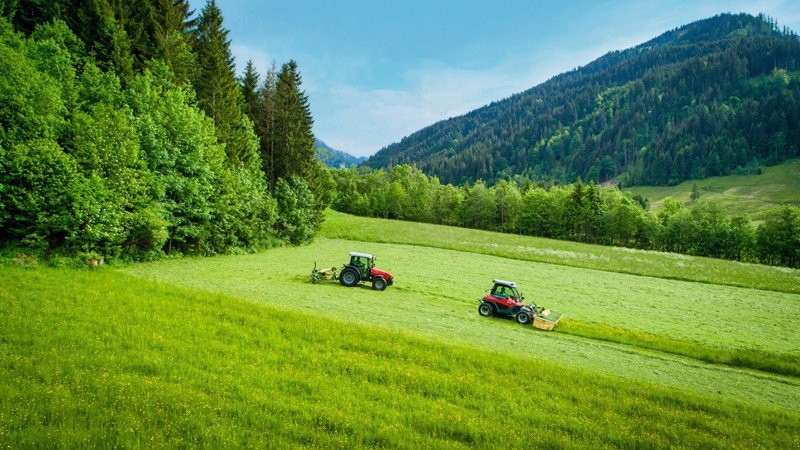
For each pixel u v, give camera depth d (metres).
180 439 7.58
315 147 73.44
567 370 16.12
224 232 42.06
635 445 10.23
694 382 17.62
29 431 7.07
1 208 23.25
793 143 198.38
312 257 46.97
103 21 35.97
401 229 83.75
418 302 28.28
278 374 11.93
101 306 15.80
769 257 83.12
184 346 13.00
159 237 31.22
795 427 12.98
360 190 146.25
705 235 88.19
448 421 10.17
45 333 12.12
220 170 41.00
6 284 16.91
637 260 60.56
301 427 8.85
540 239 83.00
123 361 10.93
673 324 29.62
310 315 19.56
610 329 25.92
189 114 37.94
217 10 55.69
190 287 23.61
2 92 24.38
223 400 9.58
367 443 8.62
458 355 16.08
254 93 62.16
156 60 38.72
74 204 24.41
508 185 122.50
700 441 10.88
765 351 24.20
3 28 29.16
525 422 10.89
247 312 18.58
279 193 57.66
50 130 25.88
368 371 13.20
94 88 32.22
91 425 7.61
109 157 27.88
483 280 41.19
